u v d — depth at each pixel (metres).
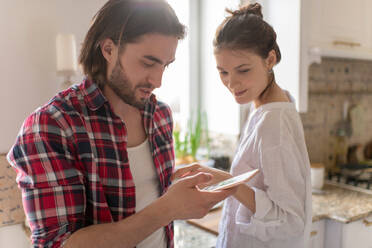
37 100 1.35
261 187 0.87
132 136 0.77
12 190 1.33
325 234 1.54
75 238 0.57
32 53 1.32
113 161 0.68
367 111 2.57
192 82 2.16
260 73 0.84
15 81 1.30
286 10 1.65
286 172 0.83
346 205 1.60
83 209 0.62
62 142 0.62
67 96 0.67
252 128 0.92
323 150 2.30
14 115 1.31
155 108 0.82
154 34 0.62
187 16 2.10
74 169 0.62
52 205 0.58
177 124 1.95
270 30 0.85
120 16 0.63
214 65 2.07
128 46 0.63
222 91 2.04
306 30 1.61
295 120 0.89
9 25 1.27
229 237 0.93
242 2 1.80
